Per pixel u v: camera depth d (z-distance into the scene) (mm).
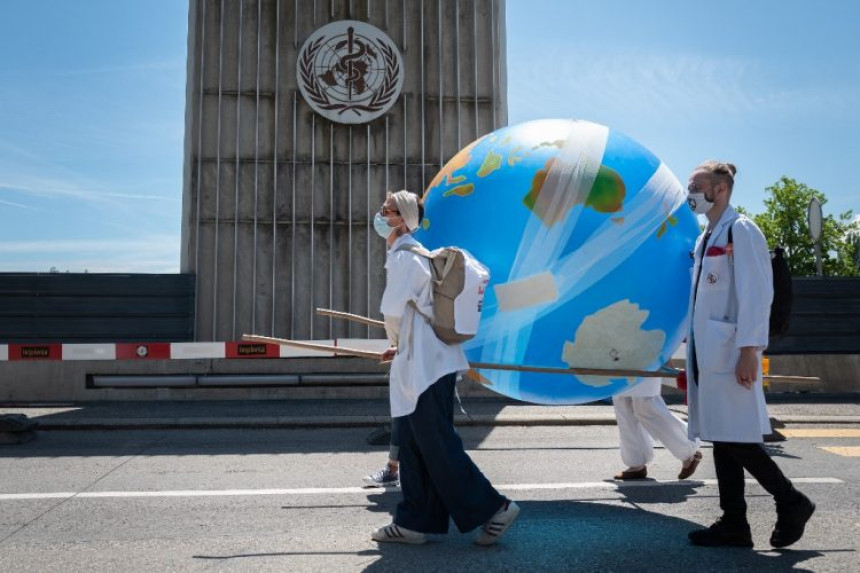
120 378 10234
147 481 5219
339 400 10328
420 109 14148
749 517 4141
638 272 3826
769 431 3703
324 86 13906
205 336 13336
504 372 4023
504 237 3801
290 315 13562
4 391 10125
